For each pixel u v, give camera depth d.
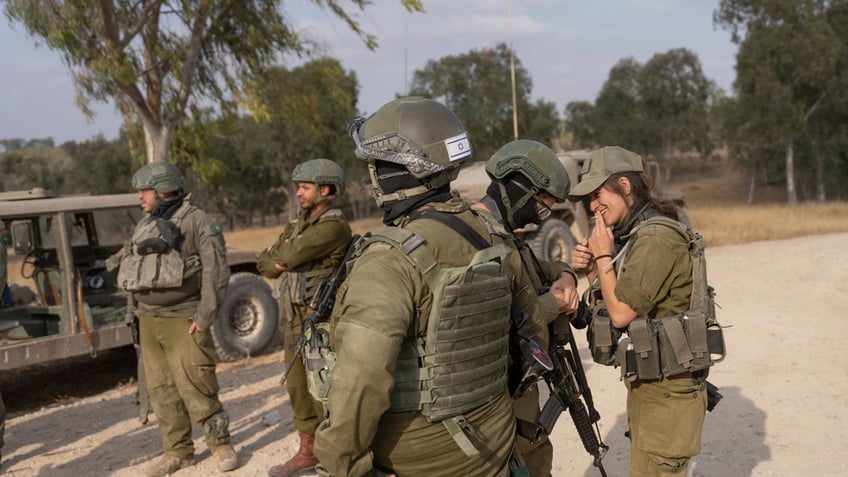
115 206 6.63
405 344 1.68
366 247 1.72
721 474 3.90
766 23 42.09
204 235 4.06
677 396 2.47
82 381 6.90
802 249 12.65
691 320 2.40
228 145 41.50
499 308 1.78
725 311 7.97
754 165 49.84
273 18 12.59
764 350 6.28
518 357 2.03
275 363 7.11
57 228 6.15
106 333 6.34
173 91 12.55
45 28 10.34
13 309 6.42
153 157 12.52
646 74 67.75
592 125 70.56
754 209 27.41
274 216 63.34
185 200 4.17
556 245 11.03
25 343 5.88
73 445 4.94
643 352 2.42
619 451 4.29
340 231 3.88
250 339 7.42
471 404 1.73
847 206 27.70
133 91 11.73
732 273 10.44
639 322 2.43
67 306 6.15
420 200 1.81
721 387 5.38
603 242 2.49
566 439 4.54
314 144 39.28
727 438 4.40
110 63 10.66
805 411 4.75
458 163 1.81
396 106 1.81
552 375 2.41
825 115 44.47
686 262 2.42
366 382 1.55
